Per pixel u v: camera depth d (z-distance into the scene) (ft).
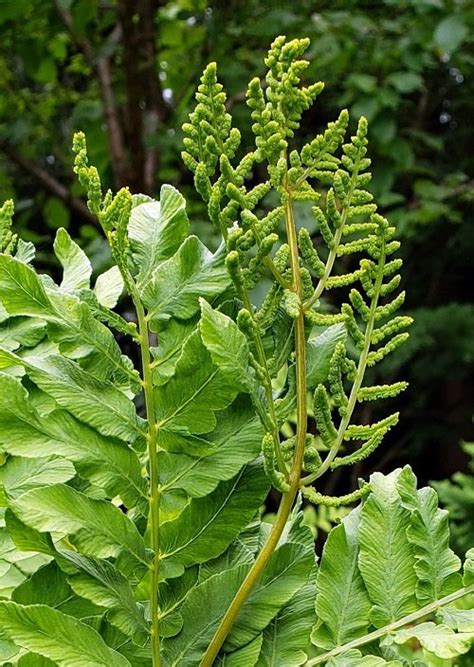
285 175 1.30
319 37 6.52
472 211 11.09
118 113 6.21
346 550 1.40
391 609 1.36
